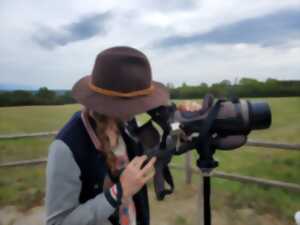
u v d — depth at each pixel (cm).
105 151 79
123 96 75
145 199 103
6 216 308
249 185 352
